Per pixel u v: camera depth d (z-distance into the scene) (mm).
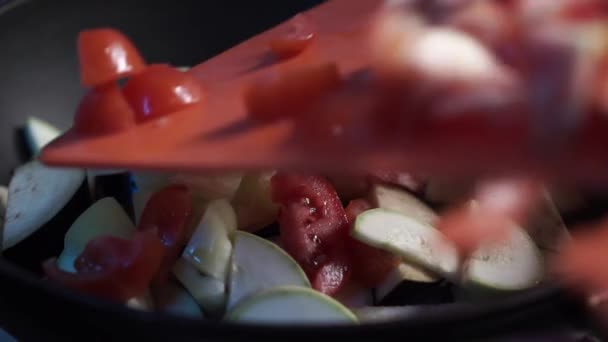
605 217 387
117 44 353
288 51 378
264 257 378
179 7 481
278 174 391
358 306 377
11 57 446
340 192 405
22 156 448
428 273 381
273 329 306
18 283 323
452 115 300
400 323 307
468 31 306
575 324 324
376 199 396
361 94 325
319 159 315
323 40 385
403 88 307
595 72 289
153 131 343
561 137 291
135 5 472
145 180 404
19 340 353
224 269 380
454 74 302
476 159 298
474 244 382
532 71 297
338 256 382
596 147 290
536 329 319
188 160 329
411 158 303
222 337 307
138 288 361
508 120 297
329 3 415
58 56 460
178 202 385
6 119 445
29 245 407
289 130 328
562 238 385
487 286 373
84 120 347
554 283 321
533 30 298
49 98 459
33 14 448
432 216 397
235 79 370
